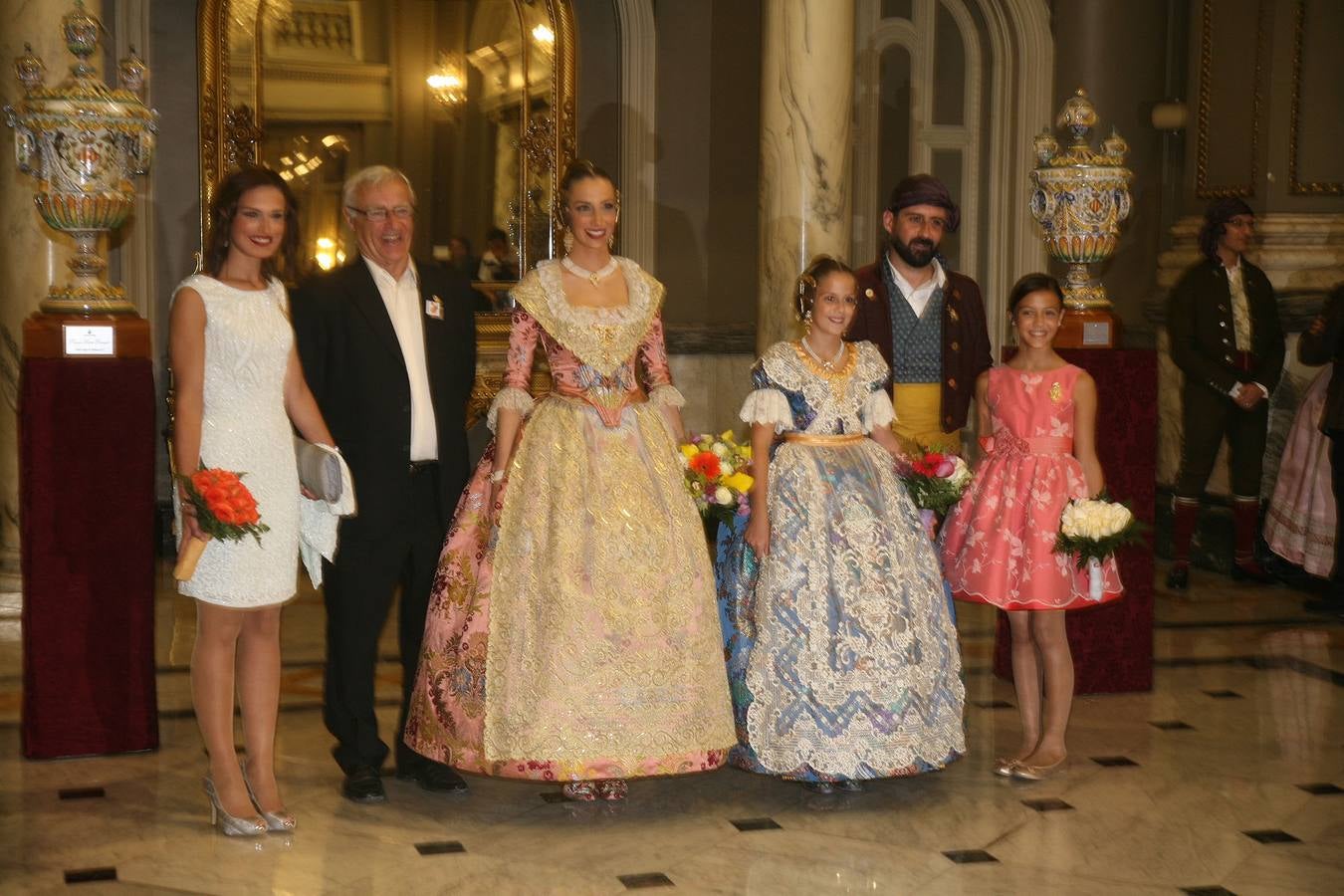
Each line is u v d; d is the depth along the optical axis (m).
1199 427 7.17
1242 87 7.85
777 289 6.89
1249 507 7.29
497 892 3.47
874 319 4.74
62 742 4.43
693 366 8.46
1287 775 4.44
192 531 3.58
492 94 8.03
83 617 4.43
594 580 3.88
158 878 3.54
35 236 5.98
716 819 3.99
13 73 5.93
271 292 3.81
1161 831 3.94
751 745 4.10
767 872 3.62
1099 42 8.34
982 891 3.52
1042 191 5.41
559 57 8.09
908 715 4.08
